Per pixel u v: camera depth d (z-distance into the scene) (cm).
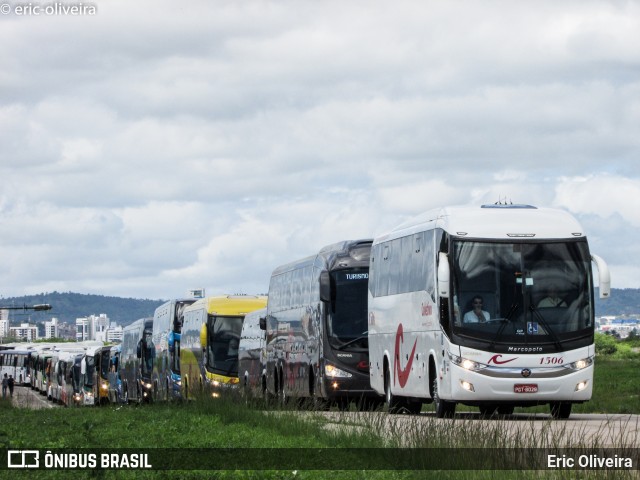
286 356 4444
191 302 6194
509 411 3344
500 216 2902
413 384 3161
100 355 8200
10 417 3725
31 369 13575
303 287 4212
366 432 2183
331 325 3862
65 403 9100
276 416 2769
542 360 2817
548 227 2892
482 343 2814
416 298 3131
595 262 2875
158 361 6600
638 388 4622
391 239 3447
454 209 2956
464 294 2839
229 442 2267
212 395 3512
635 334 12194
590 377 2839
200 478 1720
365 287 3897
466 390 2806
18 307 12300
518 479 1516
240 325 5372
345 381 3831
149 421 3112
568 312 2845
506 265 2852
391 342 3403
